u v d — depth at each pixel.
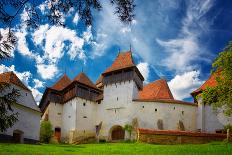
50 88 61.41
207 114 52.09
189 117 53.47
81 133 57.00
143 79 62.41
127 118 54.91
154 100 54.03
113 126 56.22
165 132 43.66
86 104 59.19
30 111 44.31
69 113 58.97
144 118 53.62
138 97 60.06
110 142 53.91
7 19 10.95
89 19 12.05
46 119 59.47
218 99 38.41
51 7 11.69
